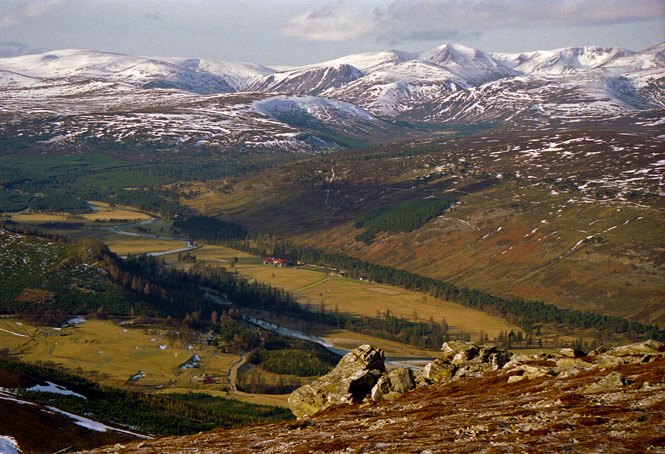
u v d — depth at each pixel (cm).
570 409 3769
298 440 4259
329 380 6034
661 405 3512
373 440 3756
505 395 4669
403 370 5919
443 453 3244
